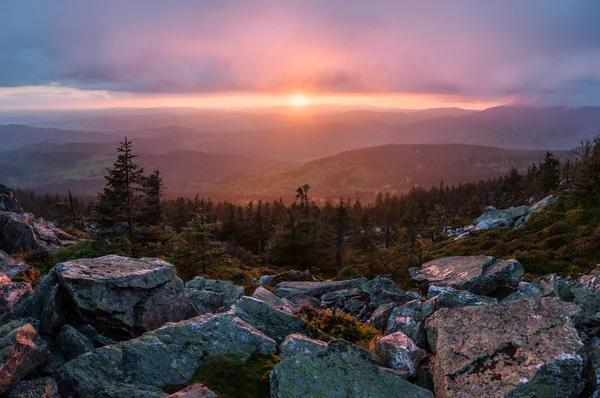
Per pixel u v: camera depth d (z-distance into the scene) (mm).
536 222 53625
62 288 11320
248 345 10211
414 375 9852
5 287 11266
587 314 12383
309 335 12242
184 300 13359
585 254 38438
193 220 30391
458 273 19109
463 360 9062
